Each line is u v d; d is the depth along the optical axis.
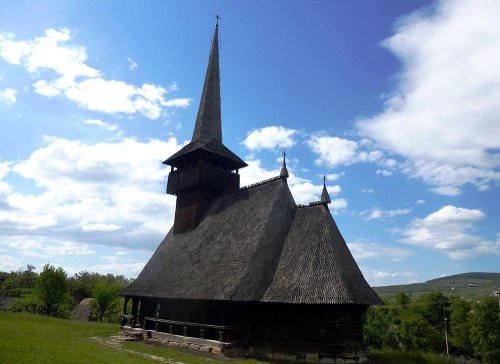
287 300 17.95
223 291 18.95
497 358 49.25
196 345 20.06
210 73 33.31
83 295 85.12
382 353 21.77
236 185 29.42
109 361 14.16
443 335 54.75
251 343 19.59
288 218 22.56
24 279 89.62
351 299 17.14
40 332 22.38
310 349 17.56
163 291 23.11
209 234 24.83
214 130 31.39
